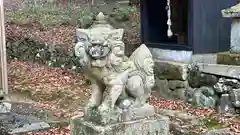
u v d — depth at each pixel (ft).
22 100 19.75
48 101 19.62
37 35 32.14
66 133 15.01
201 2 18.95
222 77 17.26
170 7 21.66
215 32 19.36
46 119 16.62
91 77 11.54
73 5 40.45
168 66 19.52
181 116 16.47
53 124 16.01
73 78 24.62
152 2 22.08
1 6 19.40
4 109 17.38
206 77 17.90
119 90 11.39
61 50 27.63
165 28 22.49
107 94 11.44
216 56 18.71
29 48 30.07
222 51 19.57
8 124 15.65
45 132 15.17
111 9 36.94
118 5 37.45
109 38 11.17
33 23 35.32
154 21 22.25
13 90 21.85
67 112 17.65
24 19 35.99
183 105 17.90
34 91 21.61
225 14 17.44
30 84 23.27
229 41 19.75
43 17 37.06
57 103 19.22
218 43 19.49
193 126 15.44
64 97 20.34
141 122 11.55
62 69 26.66
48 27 34.78
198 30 19.01
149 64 11.86
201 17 19.02
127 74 11.57
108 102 11.36
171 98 19.34
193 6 18.83
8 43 30.89
